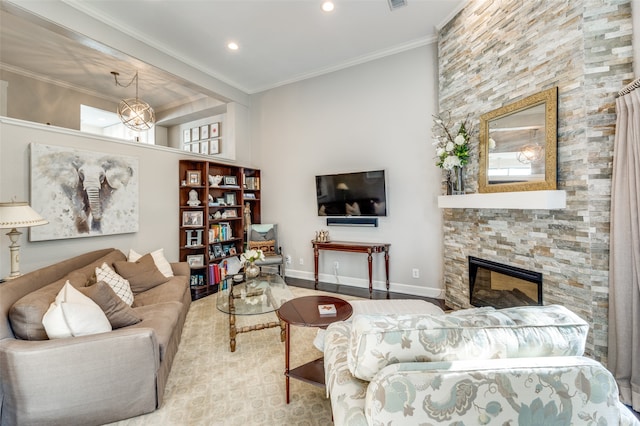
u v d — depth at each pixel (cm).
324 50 412
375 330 99
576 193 211
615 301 192
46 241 290
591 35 203
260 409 187
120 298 234
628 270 187
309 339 285
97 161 329
